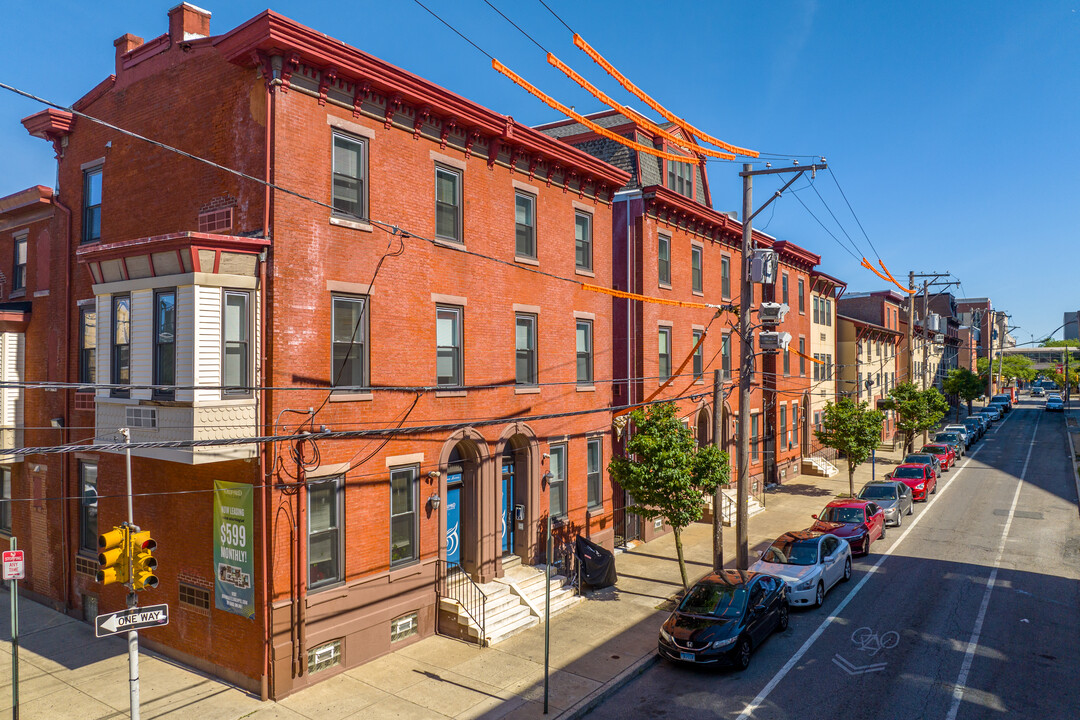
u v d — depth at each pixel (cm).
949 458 4128
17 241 1961
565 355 2003
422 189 1552
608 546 2191
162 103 1505
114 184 1616
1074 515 2806
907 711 1170
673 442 1756
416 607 1517
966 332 10462
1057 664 1355
